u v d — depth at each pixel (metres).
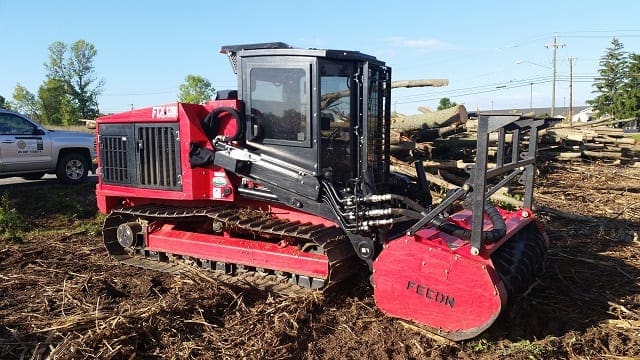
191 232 6.51
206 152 5.80
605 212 9.88
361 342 4.58
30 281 6.23
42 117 48.41
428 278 4.45
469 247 4.50
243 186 5.86
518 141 5.65
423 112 13.46
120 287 6.02
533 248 5.41
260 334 4.64
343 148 5.37
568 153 14.58
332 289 5.41
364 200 5.02
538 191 11.66
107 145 6.71
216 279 5.88
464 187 4.48
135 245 6.90
